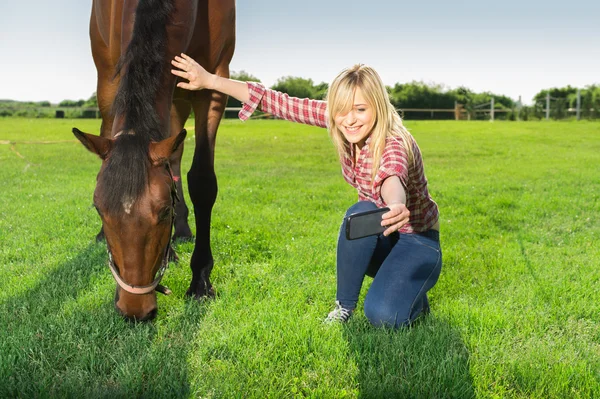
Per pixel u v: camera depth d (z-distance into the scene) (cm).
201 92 349
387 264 271
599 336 284
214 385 230
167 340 268
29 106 2612
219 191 707
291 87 2728
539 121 2666
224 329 285
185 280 355
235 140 1562
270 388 228
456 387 229
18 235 468
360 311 306
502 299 332
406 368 242
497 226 534
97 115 2578
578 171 921
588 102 2730
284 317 290
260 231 487
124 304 235
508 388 236
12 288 338
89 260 392
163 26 269
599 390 229
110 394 224
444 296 331
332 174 918
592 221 552
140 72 248
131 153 217
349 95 249
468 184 784
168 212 225
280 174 906
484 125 2261
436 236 287
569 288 347
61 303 312
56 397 221
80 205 594
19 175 820
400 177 235
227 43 381
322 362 248
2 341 262
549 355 256
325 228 508
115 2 345
